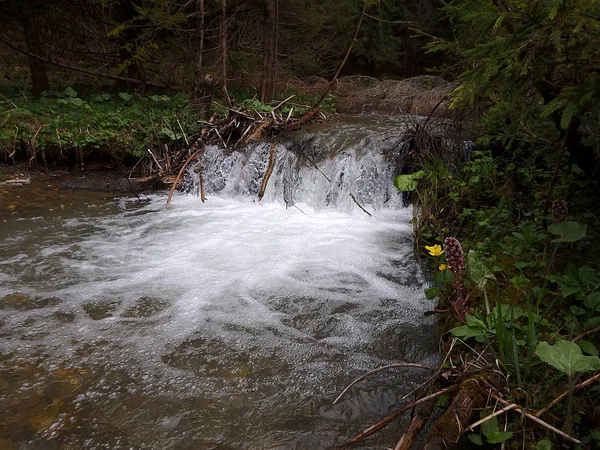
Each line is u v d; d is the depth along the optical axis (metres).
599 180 3.93
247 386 2.90
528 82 3.01
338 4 13.22
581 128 3.66
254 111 8.20
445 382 2.56
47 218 5.61
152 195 6.73
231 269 4.51
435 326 3.57
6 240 4.94
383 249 5.05
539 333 2.69
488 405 2.27
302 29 12.23
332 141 7.36
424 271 4.50
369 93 12.20
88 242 5.00
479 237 4.17
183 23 10.28
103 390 2.83
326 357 3.21
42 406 2.67
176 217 5.90
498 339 2.44
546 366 2.40
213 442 2.45
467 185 5.17
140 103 8.80
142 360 3.12
